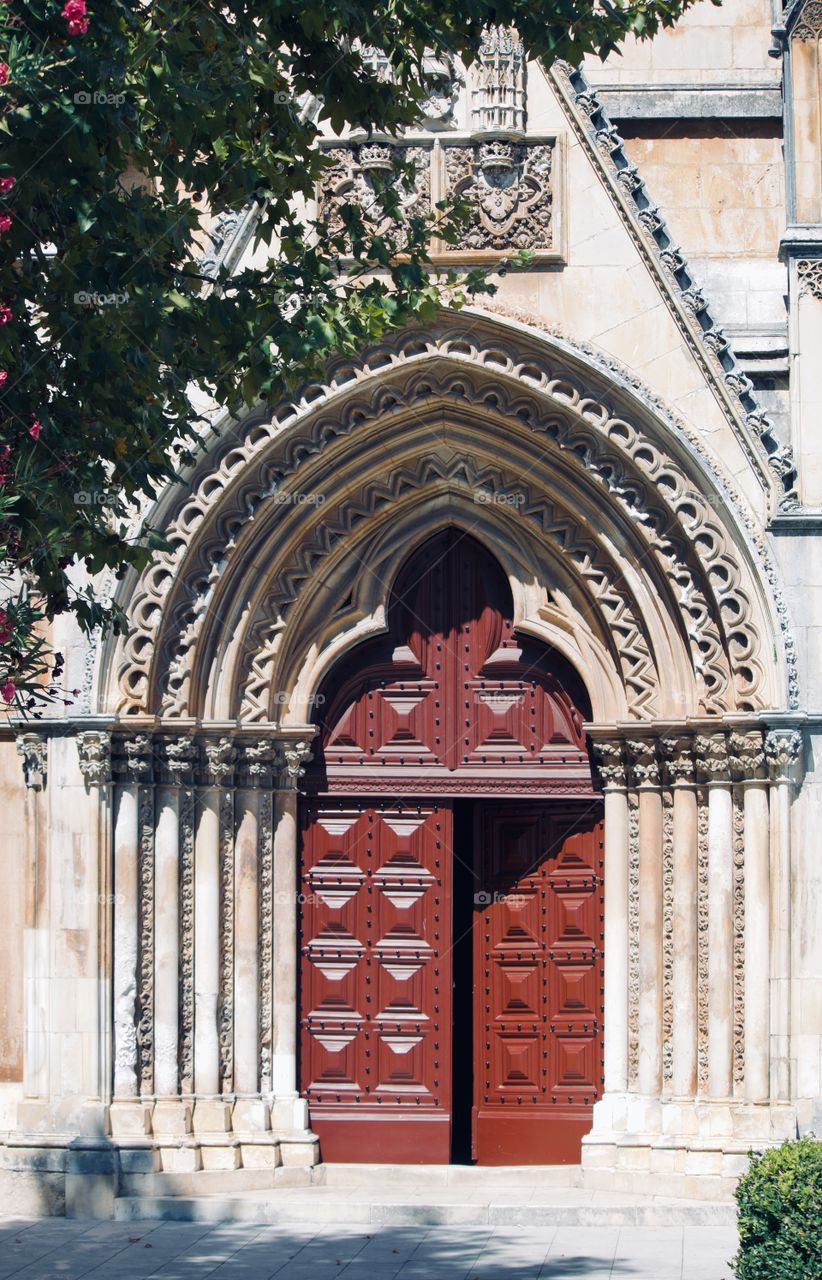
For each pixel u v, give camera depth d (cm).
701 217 2541
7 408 1723
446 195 2377
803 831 2303
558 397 2361
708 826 2353
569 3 1841
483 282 2100
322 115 1944
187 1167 2327
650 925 2388
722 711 2342
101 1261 2086
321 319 1828
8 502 1588
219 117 1764
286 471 2394
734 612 2328
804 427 2339
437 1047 2464
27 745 2361
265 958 2438
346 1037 2472
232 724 2400
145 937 2367
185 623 2381
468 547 2517
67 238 1767
